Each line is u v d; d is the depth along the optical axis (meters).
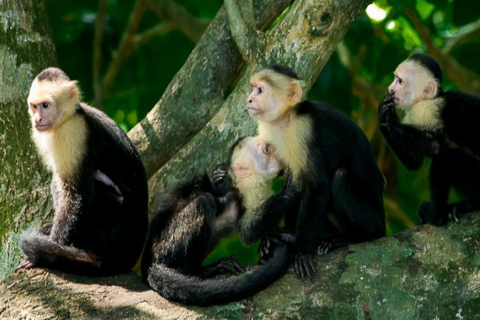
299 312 8.14
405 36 17.23
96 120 9.46
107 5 16.00
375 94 16.50
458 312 8.09
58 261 8.79
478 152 9.32
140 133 11.46
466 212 9.16
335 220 9.76
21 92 10.64
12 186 9.93
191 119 11.42
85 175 9.13
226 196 9.82
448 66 15.73
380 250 8.62
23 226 9.60
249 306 8.20
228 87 11.68
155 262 8.80
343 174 9.30
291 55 10.55
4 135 10.30
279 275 8.38
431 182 9.49
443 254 8.43
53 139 9.14
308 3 10.55
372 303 8.19
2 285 8.67
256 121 10.55
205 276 8.98
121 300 8.38
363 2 10.64
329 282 8.36
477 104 9.64
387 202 16.05
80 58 15.71
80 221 9.05
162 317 8.10
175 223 8.96
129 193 9.45
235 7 10.62
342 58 15.44
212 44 11.51
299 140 9.30
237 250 15.30
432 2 15.41
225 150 10.67
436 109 9.71
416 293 8.17
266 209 9.36
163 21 16.55
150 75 16.22
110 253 9.09
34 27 11.30
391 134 9.79
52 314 8.16
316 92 14.19
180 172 10.76
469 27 17.22
